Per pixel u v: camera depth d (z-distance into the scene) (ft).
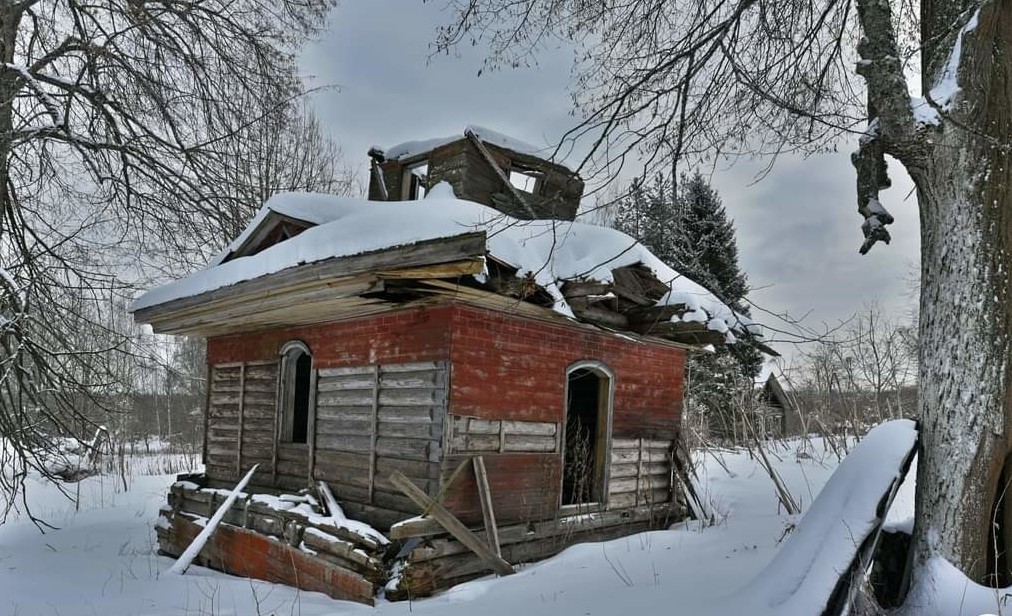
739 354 34.27
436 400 22.56
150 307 29.76
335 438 26.40
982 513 13.97
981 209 14.58
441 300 22.67
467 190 36.68
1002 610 12.53
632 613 16.14
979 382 14.25
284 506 25.62
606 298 22.91
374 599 20.43
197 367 85.51
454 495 22.38
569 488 33.19
